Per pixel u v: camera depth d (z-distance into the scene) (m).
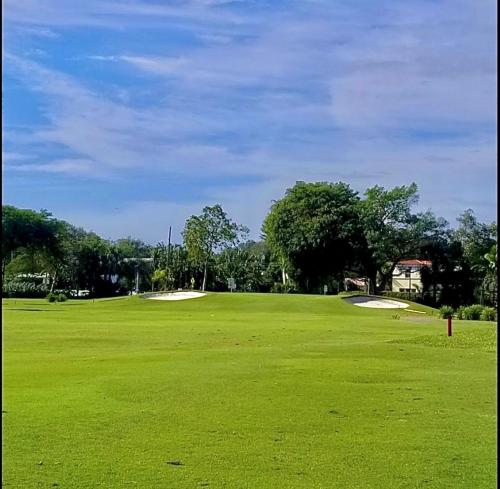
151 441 8.80
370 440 9.00
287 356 18.55
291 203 85.31
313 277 87.06
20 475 7.35
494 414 10.63
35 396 11.82
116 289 98.12
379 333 28.19
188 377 14.20
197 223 90.06
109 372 14.98
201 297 56.69
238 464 7.88
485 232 84.62
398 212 86.56
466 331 27.14
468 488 7.10
